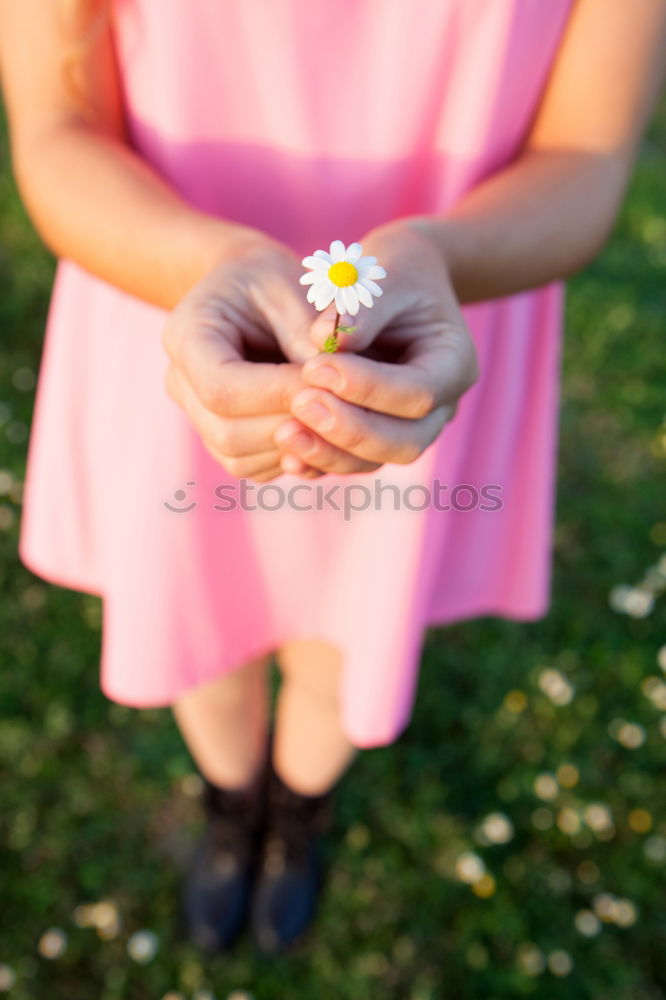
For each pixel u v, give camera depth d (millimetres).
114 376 719
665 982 1089
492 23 615
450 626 1391
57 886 1127
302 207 675
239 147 656
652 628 1419
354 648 795
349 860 1159
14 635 1328
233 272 560
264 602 805
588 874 1162
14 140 647
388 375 523
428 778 1236
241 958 1084
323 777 1025
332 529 762
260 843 1134
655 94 646
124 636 769
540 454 831
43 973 1059
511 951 1099
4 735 1223
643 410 1770
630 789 1231
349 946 1093
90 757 1236
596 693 1331
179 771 1229
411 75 631
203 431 558
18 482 1504
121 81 651
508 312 729
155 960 1078
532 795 1225
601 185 639
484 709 1306
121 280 614
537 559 898
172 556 737
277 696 1303
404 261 562
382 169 664
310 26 616
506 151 669
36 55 619
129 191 607
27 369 1698
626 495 1621
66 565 839
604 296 1974
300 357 557
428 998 1040
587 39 629
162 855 1174
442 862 1161
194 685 804
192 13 613
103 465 758
